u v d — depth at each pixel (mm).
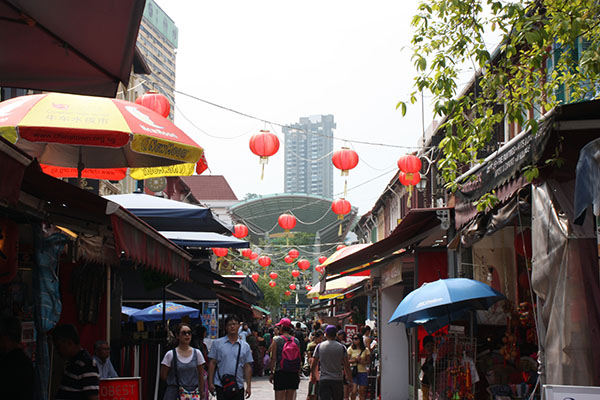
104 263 9578
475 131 8727
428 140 22875
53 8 4633
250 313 42656
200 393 9961
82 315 9469
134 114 8602
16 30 4984
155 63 106500
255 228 58906
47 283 6879
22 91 14805
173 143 8578
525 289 10422
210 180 76062
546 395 5344
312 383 14508
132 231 7203
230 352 10539
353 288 27453
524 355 10203
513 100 8414
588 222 6707
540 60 8211
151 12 104938
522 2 8344
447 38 8703
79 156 10000
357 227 58969
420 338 14898
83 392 6594
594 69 8016
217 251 21312
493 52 11133
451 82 8547
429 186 26141
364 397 17078
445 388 10094
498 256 11156
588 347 6477
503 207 8359
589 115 6738
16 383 5453
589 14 8336
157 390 12562
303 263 36125
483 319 11219
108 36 4973
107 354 9273
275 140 12289
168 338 13047
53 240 6996
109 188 24375
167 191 38906
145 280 12625
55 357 8977
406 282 19359
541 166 7109
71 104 8383
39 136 8180
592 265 6629
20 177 4863
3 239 6367
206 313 23328
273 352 13883
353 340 17203
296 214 57719
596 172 5117
